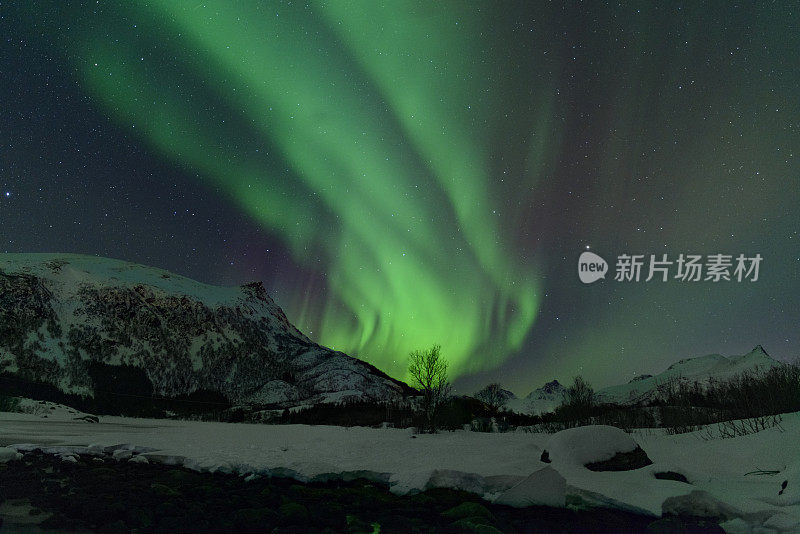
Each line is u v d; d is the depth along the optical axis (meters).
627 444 6.88
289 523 4.54
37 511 4.58
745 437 7.55
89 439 11.27
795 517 4.43
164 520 4.39
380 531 4.46
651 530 4.51
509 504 5.46
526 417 21.81
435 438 13.84
